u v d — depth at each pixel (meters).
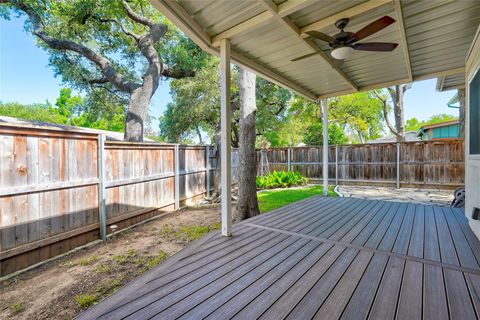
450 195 6.26
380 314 1.46
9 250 2.75
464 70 4.11
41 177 3.10
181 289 1.78
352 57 3.66
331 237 2.84
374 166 8.15
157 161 5.43
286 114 13.40
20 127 2.87
